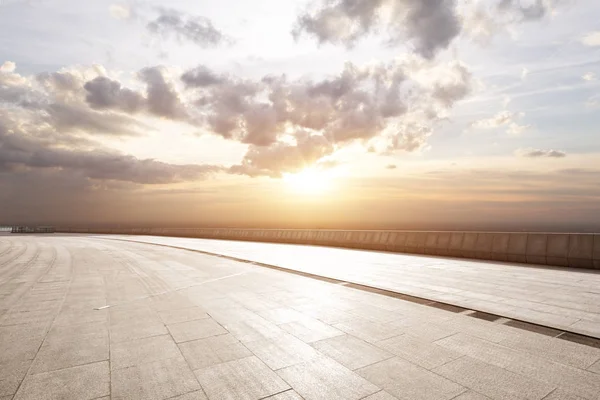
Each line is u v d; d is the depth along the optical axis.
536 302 7.28
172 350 4.87
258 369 4.26
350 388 3.77
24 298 8.09
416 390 3.71
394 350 4.82
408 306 7.18
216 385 3.85
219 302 7.66
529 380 3.89
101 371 4.20
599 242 11.12
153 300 7.88
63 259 16.38
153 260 15.95
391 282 9.80
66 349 4.90
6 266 13.88
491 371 4.13
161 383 3.90
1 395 3.62
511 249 13.44
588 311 6.57
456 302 7.42
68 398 3.58
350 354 4.70
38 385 3.84
